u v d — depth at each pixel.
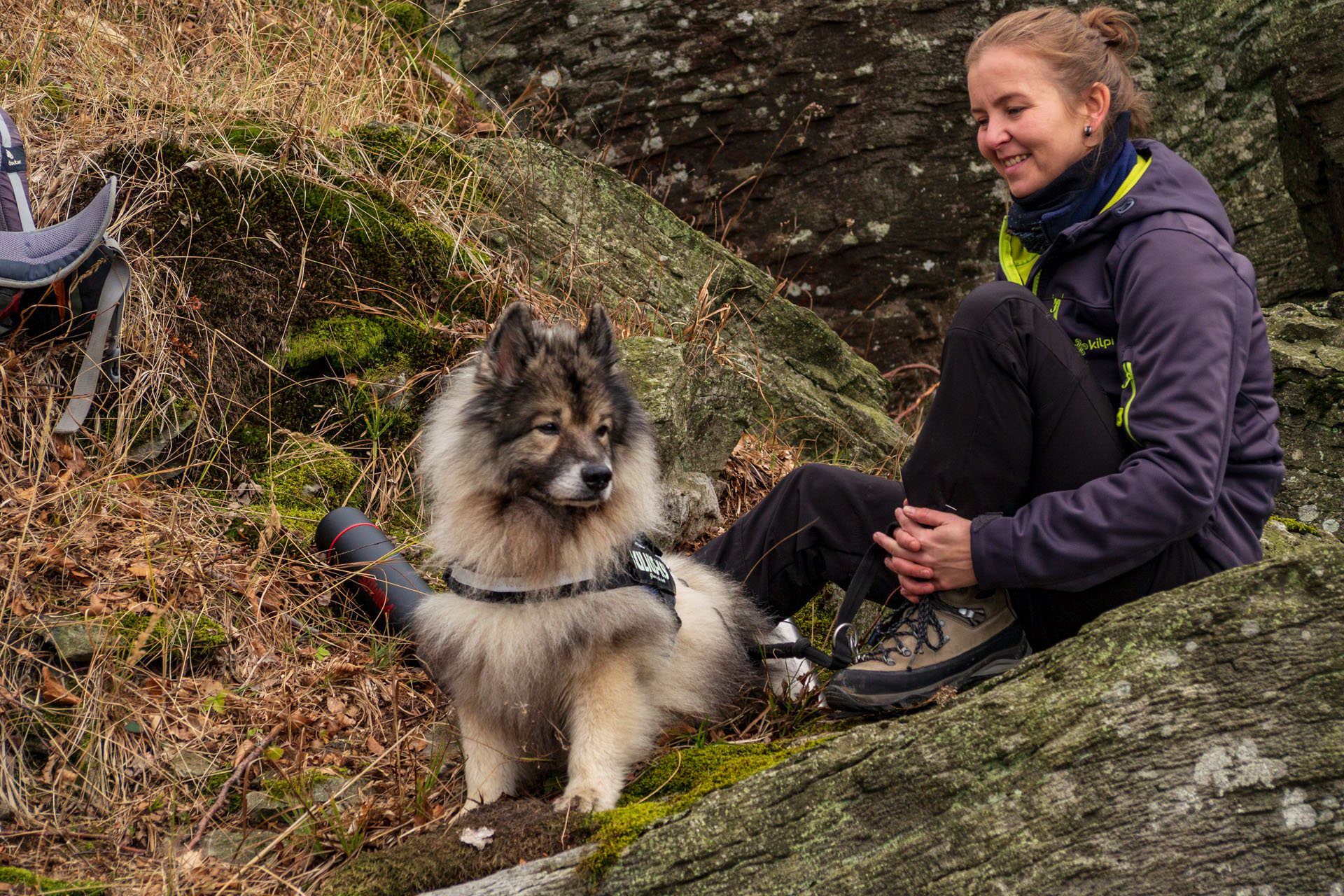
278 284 4.39
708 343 5.07
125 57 5.30
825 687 3.02
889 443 5.74
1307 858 2.01
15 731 2.87
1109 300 2.67
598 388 3.02
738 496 4.81
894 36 6.44
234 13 5.89
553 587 2.80
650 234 5.63
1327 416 4.59
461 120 6.26
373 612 3.60
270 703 3.22
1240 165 6.34
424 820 2.79
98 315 3.73
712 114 6.61
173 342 4.12
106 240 3.64
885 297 6.70
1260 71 6.16
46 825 2.71
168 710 3.11
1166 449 2.38
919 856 2.16
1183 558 2.52
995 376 2.56
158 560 3.48
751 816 2.30
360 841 2.68
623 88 6.65
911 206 6.57
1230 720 2.11
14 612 3.06
